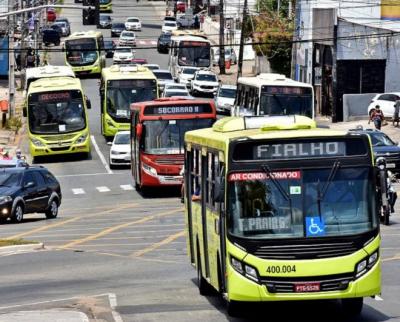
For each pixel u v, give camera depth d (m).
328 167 42.78
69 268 63.28
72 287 55.72
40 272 61.94
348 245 42.00
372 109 161.62
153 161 106.81
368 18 184.88
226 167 42.81
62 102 143.12
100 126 174.88
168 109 107.19
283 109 131.12
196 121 107.19
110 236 79.75
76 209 102.25
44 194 93.81
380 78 173.75
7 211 89.88
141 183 108.38
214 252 46.03
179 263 64.06
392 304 47.78
